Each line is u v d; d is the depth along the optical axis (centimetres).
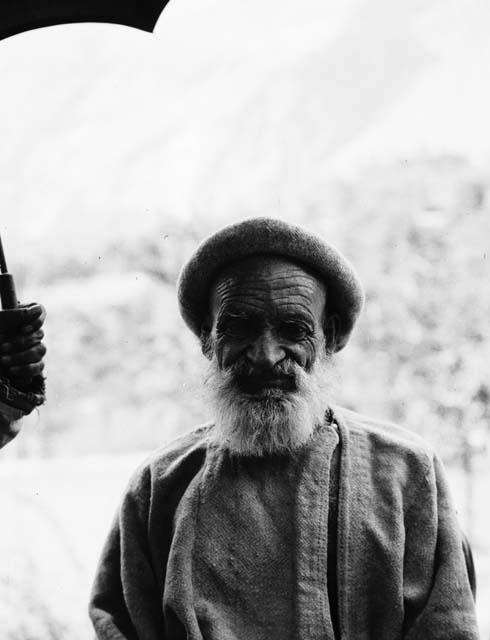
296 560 177
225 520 184
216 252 191
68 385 400
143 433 395
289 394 184
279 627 175
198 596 179
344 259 193
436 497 190
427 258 389
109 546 201
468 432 371
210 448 194
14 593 312
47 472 367
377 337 383
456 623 174
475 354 377
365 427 197
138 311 404
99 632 189
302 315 185
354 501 184
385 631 177
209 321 200
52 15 196
